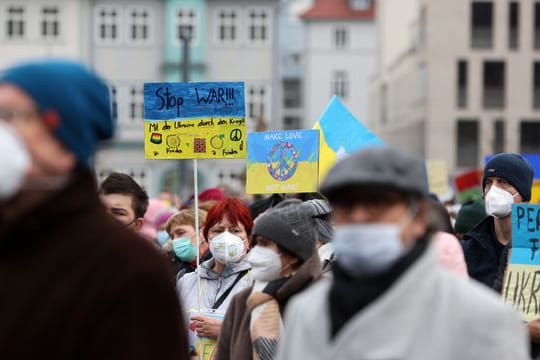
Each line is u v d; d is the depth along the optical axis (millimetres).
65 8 75750
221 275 9102
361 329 4453
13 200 4582
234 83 10344
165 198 24641
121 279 4449
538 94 72625
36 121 4547
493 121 72438
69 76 4613
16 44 75750
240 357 6996
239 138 10344
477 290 4516
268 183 10945
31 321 4418
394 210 4562
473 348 4406
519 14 72062
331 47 106312
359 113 106312
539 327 7871
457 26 72250
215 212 8961
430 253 4547
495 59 72312
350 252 4535
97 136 4785
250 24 76625
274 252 6922
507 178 8625
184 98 10391
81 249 4508
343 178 4539
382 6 96562
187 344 4805
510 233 8555
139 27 76062
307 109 106500
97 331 4402
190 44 76125
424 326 4434
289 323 4797
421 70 75625
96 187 4738
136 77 76125
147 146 10422
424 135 74000
